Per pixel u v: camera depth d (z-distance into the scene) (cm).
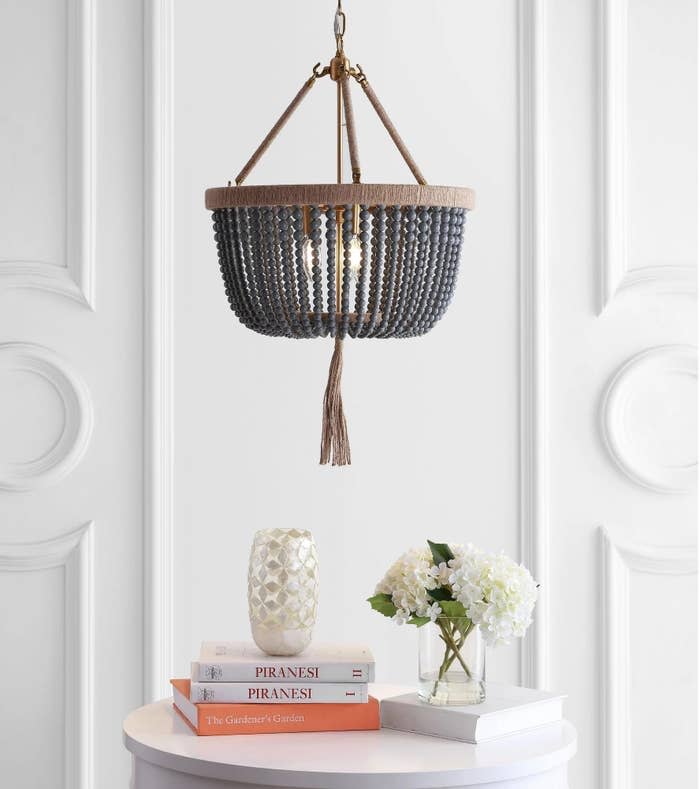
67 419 242
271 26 244
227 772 154
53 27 242
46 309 241
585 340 247
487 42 247
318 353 245
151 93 240
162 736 168
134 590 242
